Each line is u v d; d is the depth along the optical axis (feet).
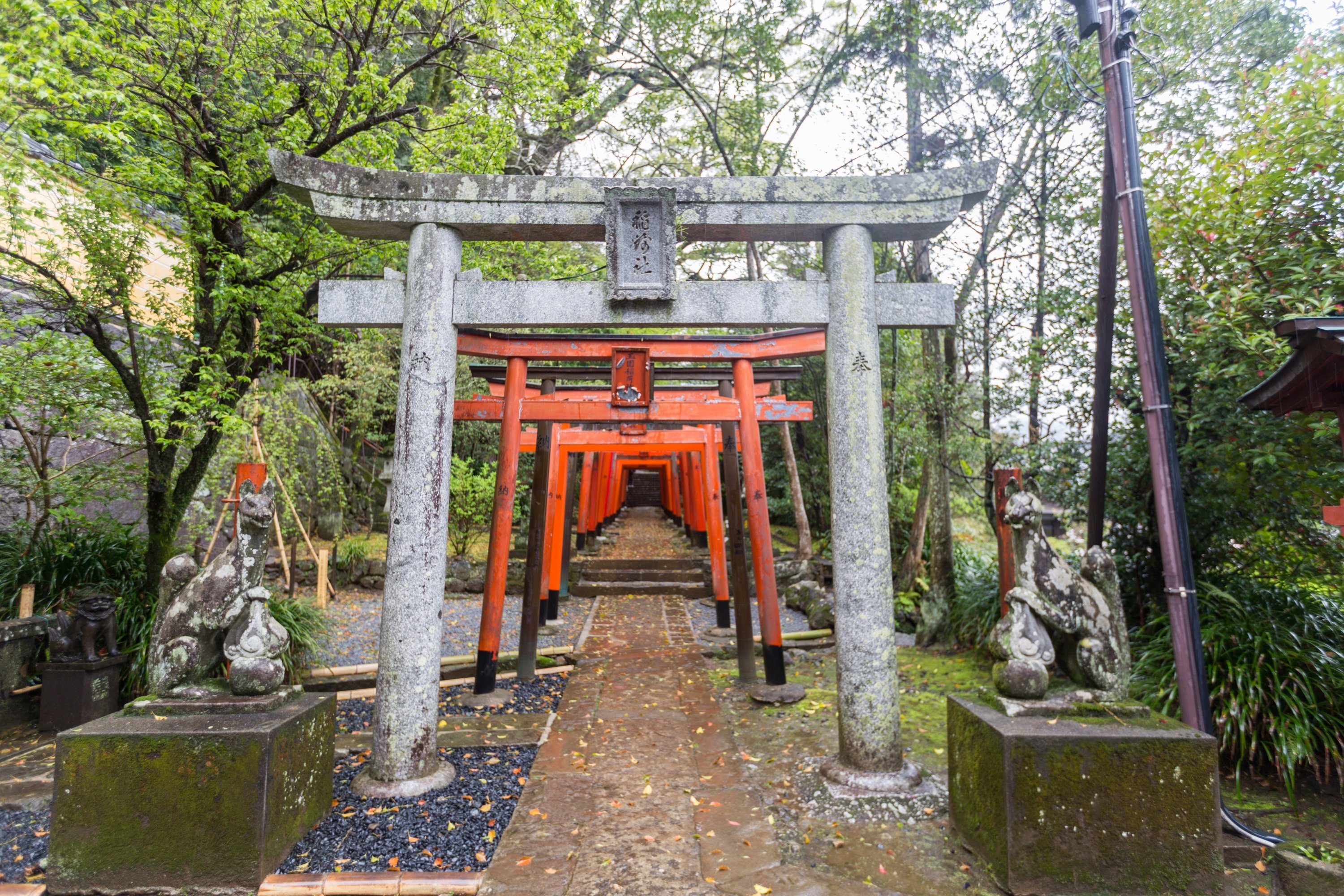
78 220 18.21
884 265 28.60
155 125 15.98
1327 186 13.99
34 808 12.89
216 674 12.21
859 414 14.03
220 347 20.80
